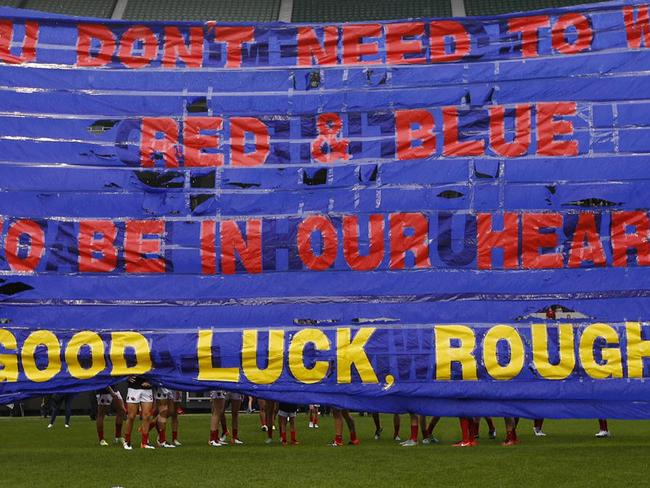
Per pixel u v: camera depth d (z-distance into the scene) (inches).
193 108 479.2
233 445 535.5
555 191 458.6
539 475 347.9
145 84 480.4
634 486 315.6
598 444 495.2
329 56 487.2
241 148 473.4
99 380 442.3
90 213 458.9
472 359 442.0
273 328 448.8
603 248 451.2
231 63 486.6
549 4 1154.0
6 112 466.9
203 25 490.3
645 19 475.2
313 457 434.0
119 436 578.6
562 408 438.0
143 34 488.1
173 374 444.1
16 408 1047.6
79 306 447.2
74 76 477.7
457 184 462.6
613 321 442.0
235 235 459.2
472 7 1181.1
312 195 465.7
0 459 433.7
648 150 460.4
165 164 469.4
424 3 1200.8
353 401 442.6
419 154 468.8
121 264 454.6
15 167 460.4
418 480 336.8
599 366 438.6
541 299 447.5
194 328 448.5
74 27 484.4
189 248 458.0
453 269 453.1
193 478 350.0
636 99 466.9
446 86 478.0
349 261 456.8
